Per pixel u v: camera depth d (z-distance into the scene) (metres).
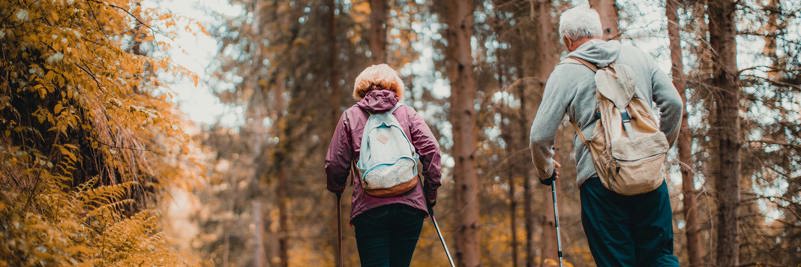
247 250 18.58
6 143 4.78
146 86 6.36
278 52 15.16
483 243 14.21
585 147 3.48
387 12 12.52
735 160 6.91
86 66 4.81
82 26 4.76
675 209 8.07
